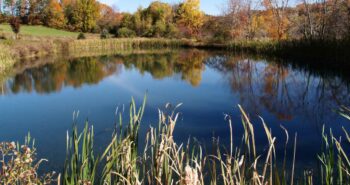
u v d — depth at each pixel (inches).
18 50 1051.9
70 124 312.0
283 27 1427.2
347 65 605.0
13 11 2263.8
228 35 1657.2
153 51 1502.2
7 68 787.4
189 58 1125.7
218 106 391.5
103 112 357.4
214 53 1309.1
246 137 92.3
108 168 97.9
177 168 99.0
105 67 877.8
